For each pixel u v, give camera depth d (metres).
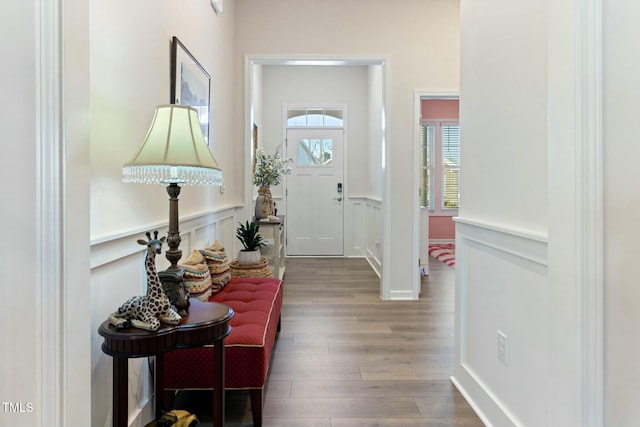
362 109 6.79
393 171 4.18
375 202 5.60
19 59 1.01
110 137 1.57
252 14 4.12
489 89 1.95
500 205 1.84
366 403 2.11
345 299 4.16
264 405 2.09
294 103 6.76
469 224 2.12
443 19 4.13
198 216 2.71
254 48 4.14
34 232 1.03
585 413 1.18
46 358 1.03
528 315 1.60
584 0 1.15
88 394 1.15
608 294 1.15
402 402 2.12
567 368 1.23
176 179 1.56
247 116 4.18
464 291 2.24
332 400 2.14
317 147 6.82
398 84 4.15
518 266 1.68
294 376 2.41
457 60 4.14
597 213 1.16
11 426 1.04
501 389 1.82
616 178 1.14
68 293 1.07
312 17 4.12
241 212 4.23
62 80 1.04
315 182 6.84
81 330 1.12
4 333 1.04
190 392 2.26
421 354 2.75
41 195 1.02
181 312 1.58
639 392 1.12
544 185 1.49
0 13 1.01
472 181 2.17
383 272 4.19
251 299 2.55
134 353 1.32
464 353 2.23
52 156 1.03
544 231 1.49
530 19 1.58
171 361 1.86
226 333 1.56
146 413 1.85
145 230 1.87
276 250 4.38
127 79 1.72
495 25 1.89
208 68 3.12
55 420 1.04
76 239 1.10
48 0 1.01
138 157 1.42
